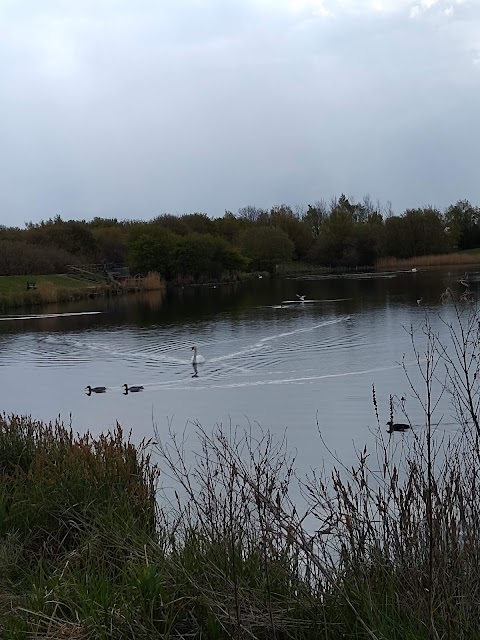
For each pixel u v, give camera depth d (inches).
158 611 165.3
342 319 1376.7
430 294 1843.0
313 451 452.8
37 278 2527.1
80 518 240.5
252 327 1341.0
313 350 996.6
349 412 590.9
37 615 170.2
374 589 157.5
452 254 3831.2
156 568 181.9
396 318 1320.1
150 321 1557.6
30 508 256.8
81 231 3257.9
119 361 1007.6
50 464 291.3
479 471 178.9
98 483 271.3
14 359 1081.4
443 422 486.9
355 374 786.2
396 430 462.3
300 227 3971.5
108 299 2340.1
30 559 224.8
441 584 145.9
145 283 2797.7
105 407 692.1
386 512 173.9
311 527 250.5
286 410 624.7
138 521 239.1
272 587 167.8
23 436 363.6
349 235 3816.4
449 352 818.8
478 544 153.4
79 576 194.9
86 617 164.4
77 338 1317.7
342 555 166.6
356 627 148.6
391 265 3725.4
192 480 344.5
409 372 750.5
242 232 3681.1
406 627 144.5
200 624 163.0
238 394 718.5
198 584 170.9
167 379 836.6
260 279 3245.6
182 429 570.3
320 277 3174.2
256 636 156.3
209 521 210.8
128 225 4079.7
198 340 1192.2
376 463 377.7
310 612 157.8
